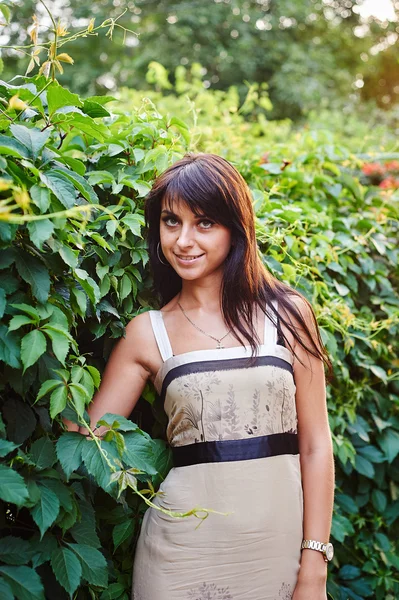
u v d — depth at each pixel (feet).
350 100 40.40
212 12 38.65
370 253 8.11
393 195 8.77
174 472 4.92
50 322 3.99
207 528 4.67
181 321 5.06
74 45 36.63
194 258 4.85
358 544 7.54
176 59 37.68
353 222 7.97
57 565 4.01
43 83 4.68
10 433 4.02
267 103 12.99
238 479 4.68
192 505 4.70
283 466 4.83
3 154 3.77
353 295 7.84
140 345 5.03
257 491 4.69
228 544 4.65
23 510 4.34
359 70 47.03
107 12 38.14
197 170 4.79
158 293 5.62
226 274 4.94
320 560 4.97
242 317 4.94
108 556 5.16
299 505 4.92
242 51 38.81
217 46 38.60
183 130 6.15
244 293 4.95
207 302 5.06
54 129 4.80
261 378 4.78
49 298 4.11
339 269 7.13
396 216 8.48
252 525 4.66
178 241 4.80
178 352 4.96
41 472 4.03
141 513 5.29
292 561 4.84
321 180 8.04
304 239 6.86
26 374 4.01
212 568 4.65
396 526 8.02
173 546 4.70
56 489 4.01
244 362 4.79
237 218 4.87
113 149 5.49
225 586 4.65
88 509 4.44
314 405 5.24
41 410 4.25
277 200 7.20
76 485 4.41
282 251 6.79
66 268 4.21
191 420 4.78
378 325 7.82
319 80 39.91
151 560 4.79
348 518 7.62
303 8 41.47
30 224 3.68
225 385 4.74
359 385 7.48
